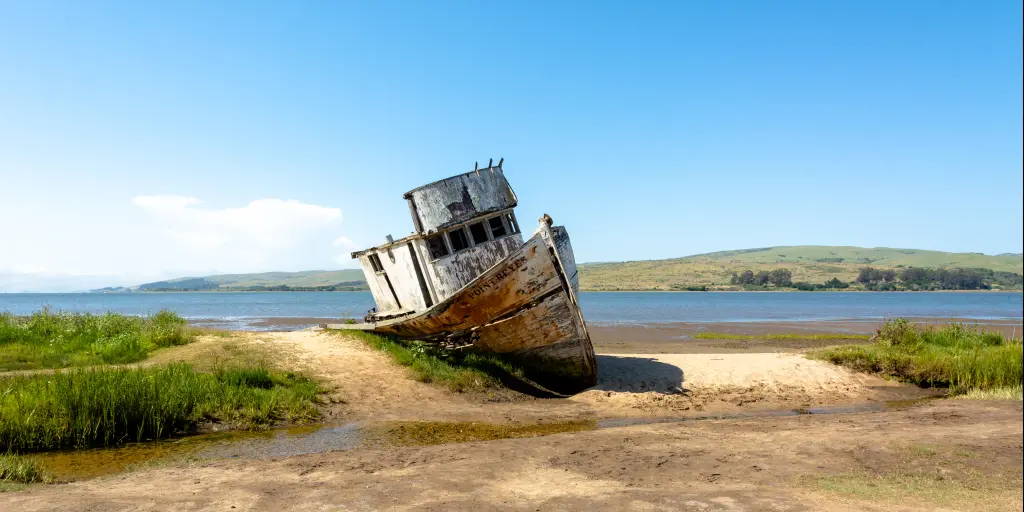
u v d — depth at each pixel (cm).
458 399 1465
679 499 659
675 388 1603
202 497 694
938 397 1561
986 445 900
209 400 1245
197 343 1809
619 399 1509
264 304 9894
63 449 1015
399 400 1415
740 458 862
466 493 702
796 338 3141
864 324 4341
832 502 639
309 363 1609
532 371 1705
